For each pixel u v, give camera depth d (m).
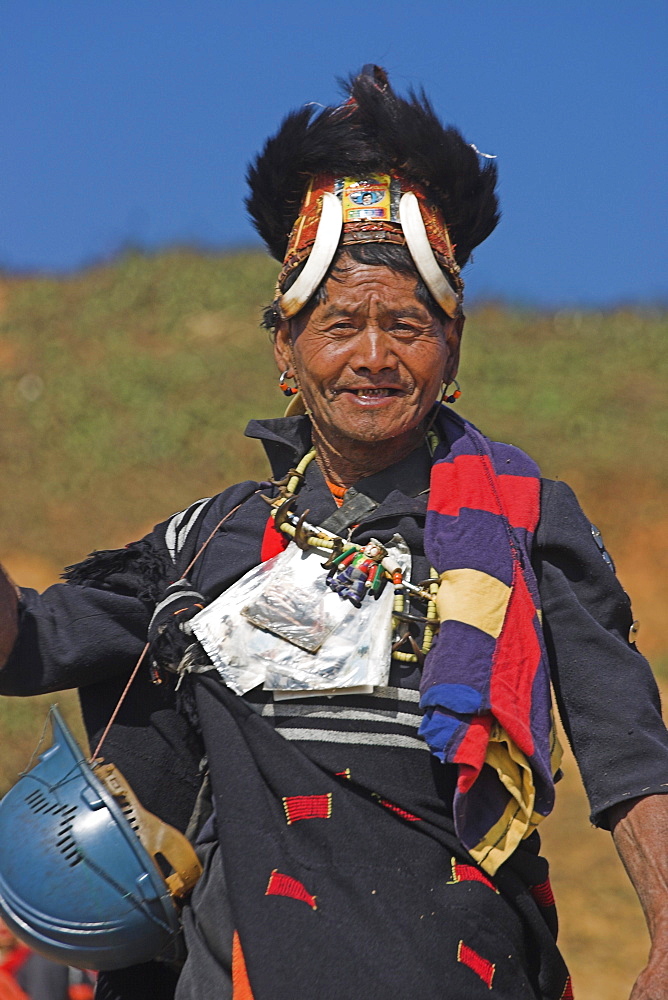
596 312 28.80
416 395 3.29
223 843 3.03
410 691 3.10
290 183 3.45
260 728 3.11
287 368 3.62
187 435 22.00
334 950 2.83
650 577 19.22
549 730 3.01
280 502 3.41
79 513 20.02
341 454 3.40
